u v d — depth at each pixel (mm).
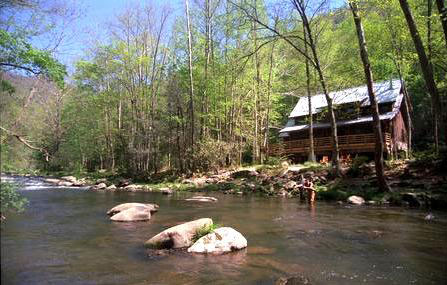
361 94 35281
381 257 7379
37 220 12289
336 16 23344
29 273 6398
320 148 35062
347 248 8148
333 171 21625
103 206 16500
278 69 36406
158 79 40562
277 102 42406
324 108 34969
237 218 12578
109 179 38812
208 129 37125
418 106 37188
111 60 39531
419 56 16156
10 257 7457
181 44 37750
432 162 19359
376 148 17484
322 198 18344
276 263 6961
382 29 26641
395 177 19203
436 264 6879
